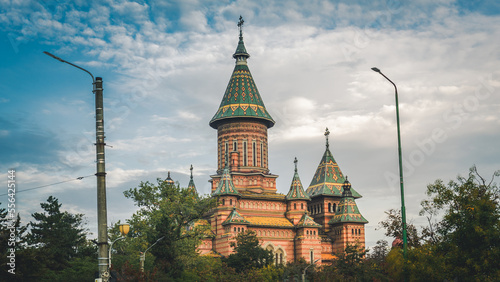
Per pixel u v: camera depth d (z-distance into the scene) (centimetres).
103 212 3077
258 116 15350
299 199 14800
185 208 8694
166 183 9050
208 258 10712
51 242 8369
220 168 15525
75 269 7275
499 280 4538
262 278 10744
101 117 3133
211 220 14338
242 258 11631
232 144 15425
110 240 10119
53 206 9088
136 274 4953
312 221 14488
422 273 5019
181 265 7525
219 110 15712
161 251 7338
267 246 14175
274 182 15512
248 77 15838
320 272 11419
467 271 4759
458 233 4888
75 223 11269
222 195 14088
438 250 5112
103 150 3109
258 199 14750
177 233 8612
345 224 15262
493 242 4741
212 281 8812
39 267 5506
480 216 4812
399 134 4738
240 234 12531
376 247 14300
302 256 14162
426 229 6056
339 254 12194
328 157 16800
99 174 3095
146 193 8938
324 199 16112
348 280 11056
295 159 15225
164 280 6881
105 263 3058
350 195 15712
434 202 5303
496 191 5403
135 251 8744
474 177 5322
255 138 15425
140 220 8912
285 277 10925
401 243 8856
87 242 10306
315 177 16688
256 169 15300
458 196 5153
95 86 3152
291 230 14538
